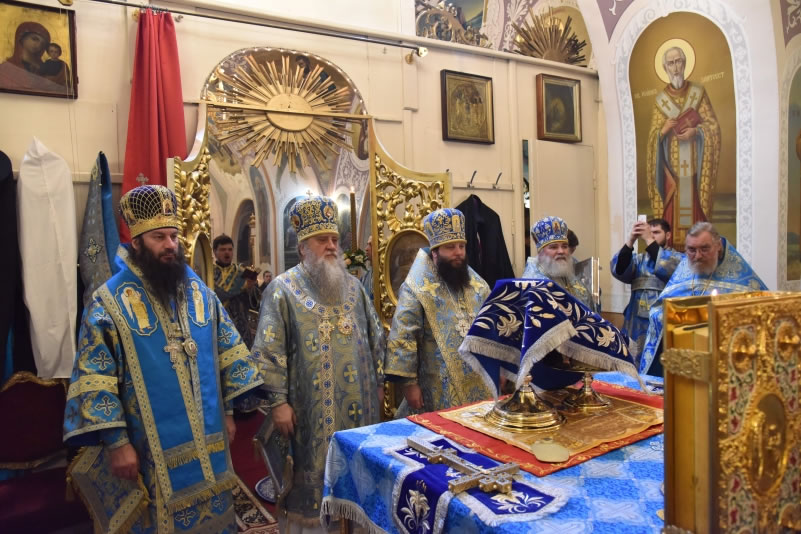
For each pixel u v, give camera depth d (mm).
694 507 882
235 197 3387
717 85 3752
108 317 1978
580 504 1114
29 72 3070
